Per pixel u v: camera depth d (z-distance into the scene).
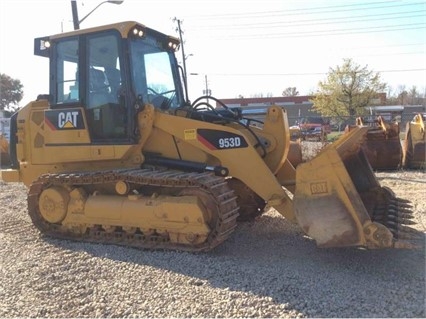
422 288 4.01
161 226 5.21
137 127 5.61
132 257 5.00
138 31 5.67
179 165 5.54
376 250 5.12
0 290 4.12
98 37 5.74
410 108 41.19
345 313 3.53
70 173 5.88
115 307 3.72
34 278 4.39
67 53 6.01
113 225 5.53
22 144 6.50
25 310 3.70
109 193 5.74
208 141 5.42
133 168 5.69
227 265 4.63
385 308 3.60
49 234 5.96
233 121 5.68
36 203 6.05
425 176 11.23
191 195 5.11
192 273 4.45
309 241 5.58
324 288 4.00
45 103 6.39
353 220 4.35
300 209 4.59
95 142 5.80
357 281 4.19
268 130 5.67
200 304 3.73
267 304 3.70
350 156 5.52
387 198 5.60
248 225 6.38
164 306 3.71
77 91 5.95
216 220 4.97
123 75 5.56
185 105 6.50
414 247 4.17
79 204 5.70
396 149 12.11
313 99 42.44
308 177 4.56
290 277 4.28
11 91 46.06
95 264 4.79
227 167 5.35
